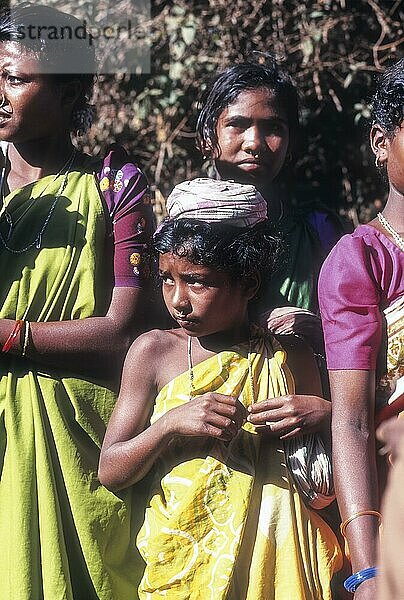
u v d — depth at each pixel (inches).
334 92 260.5
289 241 138.9
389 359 109.7
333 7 256.2
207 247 111.9
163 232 115.0
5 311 123.4
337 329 109.9
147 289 127.6
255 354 117.6
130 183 128.7
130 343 126.0
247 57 247.3
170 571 111.2
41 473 119.5
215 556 110.8
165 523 112.6
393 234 112.8
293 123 147.1
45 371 124.3
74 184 129.0
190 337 119.3
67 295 124.8
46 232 125.9
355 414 108.0
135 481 116.5
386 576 66.6
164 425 112.9
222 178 145.6
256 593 109.7
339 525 121.5
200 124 147.8
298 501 113.9
